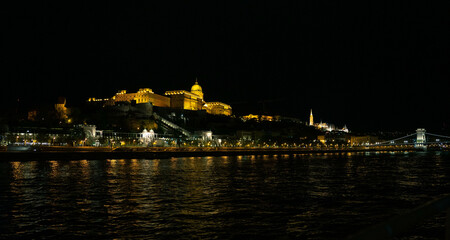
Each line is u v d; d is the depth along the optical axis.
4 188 47.78
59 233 25.86
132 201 38.62
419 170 87.31
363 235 3.65
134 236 25.19
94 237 24.94
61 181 56.00
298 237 25.14
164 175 67.38
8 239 24.36
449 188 51.81
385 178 66.38
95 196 41.81
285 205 36.91
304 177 67.12
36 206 35.47
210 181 58.16
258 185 53.53
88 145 156.62
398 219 4.25
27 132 154.00
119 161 111.12
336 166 101.12
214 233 26.05
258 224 28.75
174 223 28.91
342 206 36.66
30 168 78.69
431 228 26.56
